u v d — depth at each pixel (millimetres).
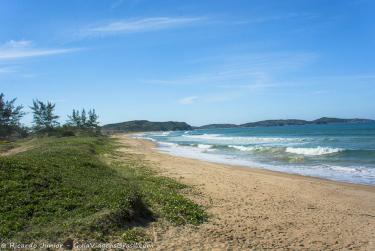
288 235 10711
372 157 31328
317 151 35938
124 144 55000
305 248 9695
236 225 11359
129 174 19125
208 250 9023
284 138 65938
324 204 15109
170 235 9883
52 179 12258
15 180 11336
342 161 29953
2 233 8258
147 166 24547
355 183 20250
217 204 14023
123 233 9359
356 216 13266
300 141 55438
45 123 65188
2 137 58625
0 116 58656
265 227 11359
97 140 49844
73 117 84938
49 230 8672
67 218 9492
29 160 15203
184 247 9086
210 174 22375
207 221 11516
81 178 13523
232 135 101188
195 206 12984
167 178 19078
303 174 24016
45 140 44625
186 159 32406
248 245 9625
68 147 27500
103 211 10086
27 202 10062
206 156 37875
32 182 11438
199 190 16594
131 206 10766
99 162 20359
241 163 31031
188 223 11070
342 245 10070
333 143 48500
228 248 9258
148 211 11445
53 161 16609
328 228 11609
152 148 50344
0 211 9320
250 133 112938
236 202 14609
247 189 17641
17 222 8852
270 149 40594
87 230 8961
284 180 20938
